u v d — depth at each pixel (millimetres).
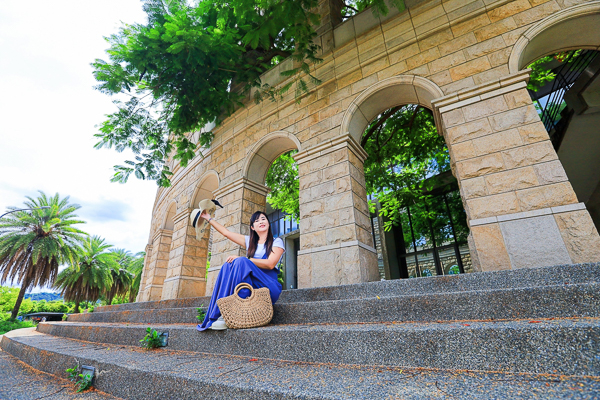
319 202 6379
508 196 4555
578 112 7086
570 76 7652
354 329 1948
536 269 2756
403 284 3279
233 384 1549
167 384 1793
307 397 1299
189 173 11078
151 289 11328
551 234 4121
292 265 19422
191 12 5961
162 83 6777
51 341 4309
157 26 5719
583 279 2564
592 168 8688
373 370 1695
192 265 9695
